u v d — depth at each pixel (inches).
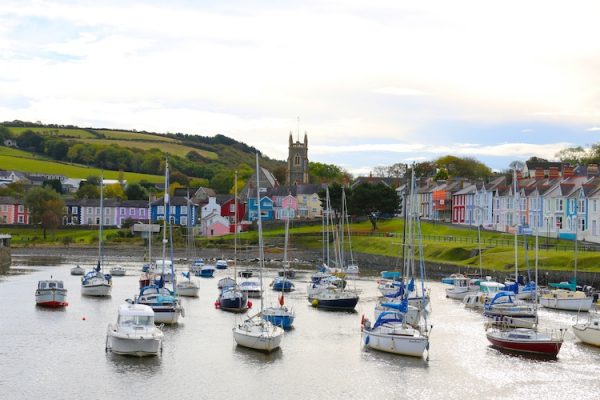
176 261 6466.5
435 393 2020.2
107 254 7298.2
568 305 3420.3
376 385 2092.8
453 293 3937.0
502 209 6752.0
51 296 3398.1
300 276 5344.5
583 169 6934.1
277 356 2421.3
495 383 2114.9
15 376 2127.2
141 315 2438.5
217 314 3255.4
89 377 2126.0
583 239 5531.5
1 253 5506.9
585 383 2117.4
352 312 3388.3
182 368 2246.6
